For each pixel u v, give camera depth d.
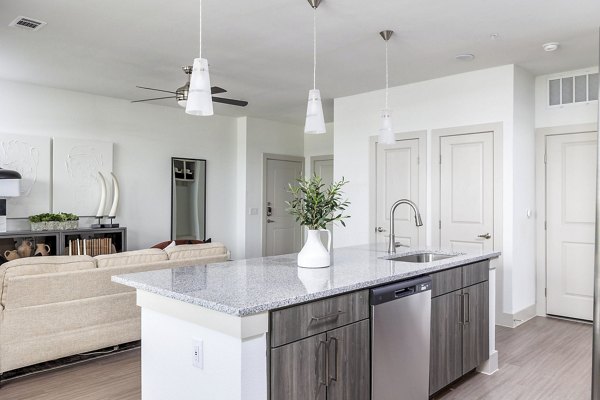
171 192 6.55
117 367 3.27
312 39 3.77
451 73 4.76
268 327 1.79
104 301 3.31
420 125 5.08
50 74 4.85
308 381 1.93
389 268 2.58
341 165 5.82
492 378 3.16
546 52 4.08
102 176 5.71
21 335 2.94
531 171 4.79
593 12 3.22
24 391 2.87
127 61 4.39
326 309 2.02
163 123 6.49
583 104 4.57
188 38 3.75
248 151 7.33
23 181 5.18
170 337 2.06
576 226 4.65
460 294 2.95
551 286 4.80
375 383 2.26
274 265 2.70
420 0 3.02
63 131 5.52
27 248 5.00
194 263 3.77
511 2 3.05
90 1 3.05
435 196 4.95
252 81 5.13
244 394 1.72
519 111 4.54
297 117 7.38
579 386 3.01
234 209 7.39
